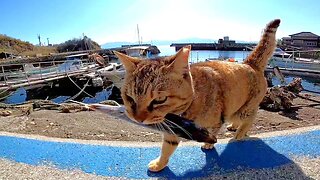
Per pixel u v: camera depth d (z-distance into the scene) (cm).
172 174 33
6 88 164
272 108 64
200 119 30
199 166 34
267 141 41
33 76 204
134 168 34
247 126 40
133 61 28
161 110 26
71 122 57
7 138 46
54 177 33
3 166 36
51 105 73
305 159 35
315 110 63
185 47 27
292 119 56
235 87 33
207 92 29
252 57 39
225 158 36
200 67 31
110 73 202
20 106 71
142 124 28
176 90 26
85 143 43
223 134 46
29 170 35
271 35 39
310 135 42
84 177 33
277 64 189
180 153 37
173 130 27
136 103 26
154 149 40
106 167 35
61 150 40
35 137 47
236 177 32
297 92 82
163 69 26
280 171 33
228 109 33
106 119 59
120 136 48
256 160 35
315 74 161
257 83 37
